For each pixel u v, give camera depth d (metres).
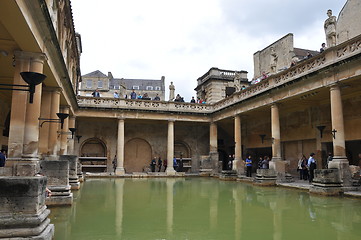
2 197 5.36
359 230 7.09
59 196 10.41
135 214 9.00
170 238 6.41
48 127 14.70
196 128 33.31
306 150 22.31
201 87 39.28
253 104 22.14
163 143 32.09
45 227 5.81
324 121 20.20
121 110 26.95
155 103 28.17
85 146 30.06
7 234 5.20
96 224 7.65
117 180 22.27
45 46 10.21
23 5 7.46
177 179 23.88
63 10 13.54
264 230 7.12
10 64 12.07
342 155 14.27
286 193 14.27
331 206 10.48
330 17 15.44
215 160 27.89
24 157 8.94
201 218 8.49
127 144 31.19
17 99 9.25
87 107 26.14
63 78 15.27
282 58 31.97
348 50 14.26
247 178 21.22
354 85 16.19
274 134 19.45
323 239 6.34
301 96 18.16
